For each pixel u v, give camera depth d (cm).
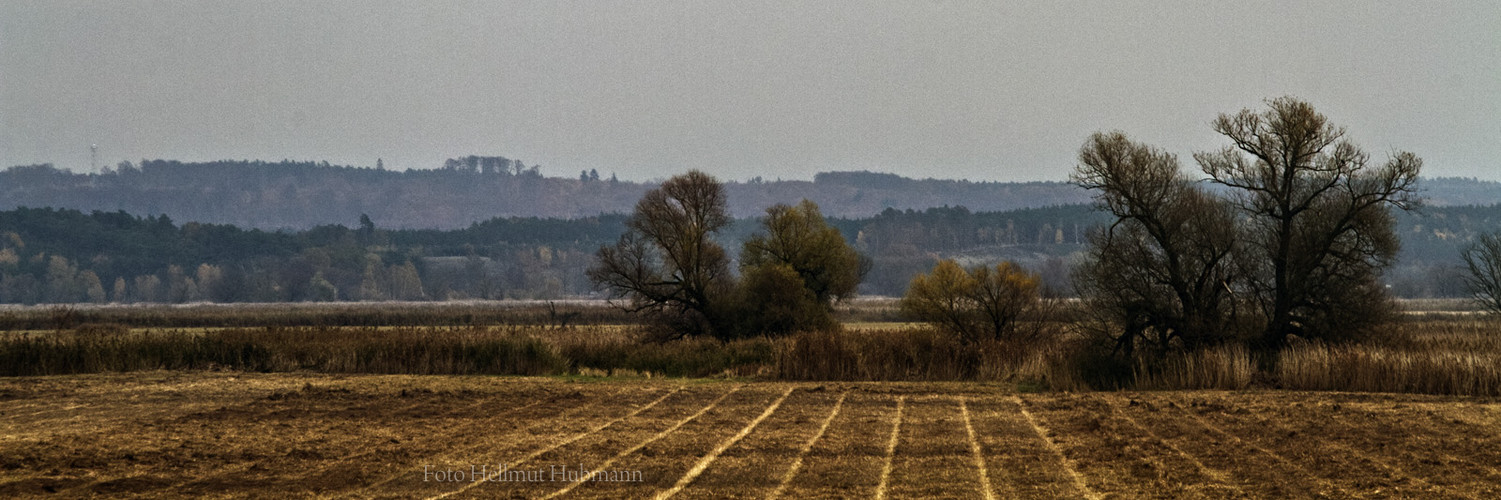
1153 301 5856
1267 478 2595
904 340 6138
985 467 2772
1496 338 5994
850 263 10012
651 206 9300
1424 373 4703
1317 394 4594
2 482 2592
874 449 3080
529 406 4194
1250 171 6072
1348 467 2731
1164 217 6078
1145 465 2773
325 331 7238
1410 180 5688
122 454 3003
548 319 13000
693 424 3656
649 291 9219
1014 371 5659
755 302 8975
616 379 5581
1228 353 5291
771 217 9919
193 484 2597
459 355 6188
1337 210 6022
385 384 5159
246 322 13388
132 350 6334
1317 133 5856
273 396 4534
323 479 2656
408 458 2953
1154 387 5072
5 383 5253
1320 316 5962
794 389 4903
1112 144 6159
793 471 2727
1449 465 2752
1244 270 6109
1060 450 3050
